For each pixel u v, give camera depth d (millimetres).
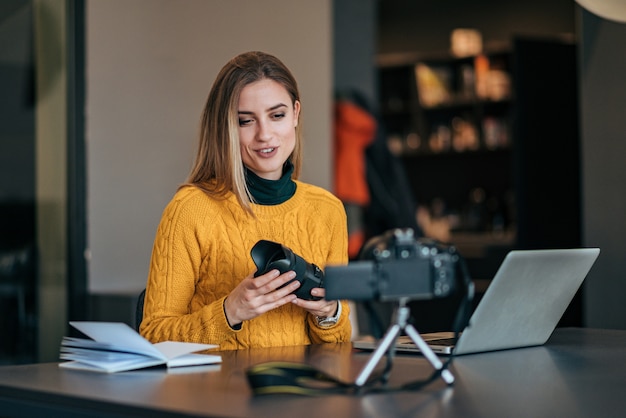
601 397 1518
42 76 4191
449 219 8469
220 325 2104
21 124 4117
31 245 4145
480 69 8289
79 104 4289
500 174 8469
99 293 4234
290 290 2062
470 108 8484
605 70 3889
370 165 6566
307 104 5453
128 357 1805
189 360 1816
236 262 2354
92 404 1474
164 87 4629
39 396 1557
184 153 4699
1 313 4051
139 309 2400
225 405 1403
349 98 6699
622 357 1983
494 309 1953
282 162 2391
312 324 2348
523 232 5629
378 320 1572
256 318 2318
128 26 4477
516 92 5688
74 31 4277
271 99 2334
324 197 2531
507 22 8680
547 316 2143
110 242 4402
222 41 4895
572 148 5793
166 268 2309
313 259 2445
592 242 3926
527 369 1805
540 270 1978
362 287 1505
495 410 1397
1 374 1732
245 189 2350
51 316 4199
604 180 3889
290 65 5316
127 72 4473
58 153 4238
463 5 8891
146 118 4555
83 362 1837
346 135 6375
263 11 5121
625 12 2521
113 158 4418
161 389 1549
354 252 6250
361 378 1523
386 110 8656
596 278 3906
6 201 4070
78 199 4273
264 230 2395
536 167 5680
